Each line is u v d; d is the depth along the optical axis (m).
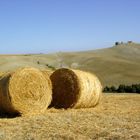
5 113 17.86
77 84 19.50
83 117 16.72
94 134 13.25
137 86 40.22
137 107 20.84
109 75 83.00
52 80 20.09
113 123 15.27
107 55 123.19
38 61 95.00
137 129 14.15
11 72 17.67
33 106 17.66
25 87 17.44
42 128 14.12
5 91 17.11
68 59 105.94
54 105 20.11
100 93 21.02
